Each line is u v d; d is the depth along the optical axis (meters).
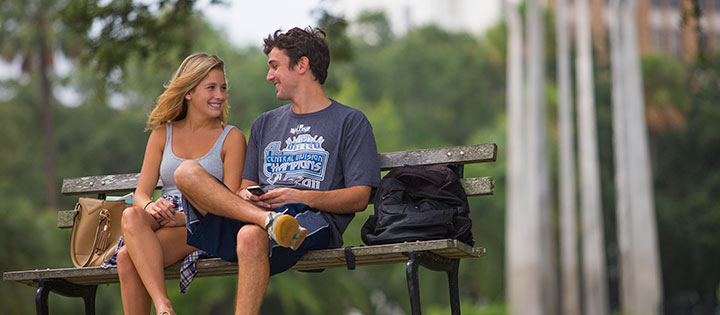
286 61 8.28
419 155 8.77
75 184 9.89
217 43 78.62
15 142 73.81
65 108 76.25
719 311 81.38
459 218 7.70
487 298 78.88
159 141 8.65
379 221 7.60
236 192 8.41
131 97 75.38
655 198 80.88
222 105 8.74
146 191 8.46
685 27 15.16
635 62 67.50
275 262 7.54
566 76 69.94
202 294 54.03
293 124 8.30
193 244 7.59
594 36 88.50
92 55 15.06
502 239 77.81
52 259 44.03
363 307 65.12
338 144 8.11
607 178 81.38
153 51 15.63
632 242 65.62
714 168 82.88
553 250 72.38
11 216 42.38
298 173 8.08
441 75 91.31
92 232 8.49
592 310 66.62
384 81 91.44
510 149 65.12
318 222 7.67
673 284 81.00
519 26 67.69
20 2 68.06
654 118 80.19
